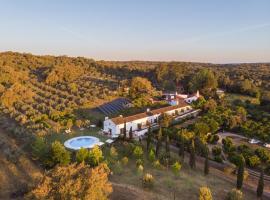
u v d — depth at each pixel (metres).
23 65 191.12
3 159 47.19
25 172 44.88
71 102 106.00
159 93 135.62
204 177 53.41
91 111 102.25
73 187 26.38
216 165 60.59
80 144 65.88
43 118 86.19
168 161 57.38
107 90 131.00
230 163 61.75
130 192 41.91
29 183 38.78
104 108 106.69
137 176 51.44
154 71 186.38
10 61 191.88
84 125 85.00
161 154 60.22
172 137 72.94
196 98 121.38
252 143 76.88
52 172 29.52
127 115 96.88
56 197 26.20
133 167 55.78
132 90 129.25
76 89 131.50
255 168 60.78
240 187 48.91
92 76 176.75
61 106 100.00
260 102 122.31
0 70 140.38
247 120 95.12
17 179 41.56
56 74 155.00
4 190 36.94
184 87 156.75
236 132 87.25
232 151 66.69
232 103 122.50
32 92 116.88
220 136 83.25
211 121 83.19
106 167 49.06
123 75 192.38
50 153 50.38
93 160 52.44
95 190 27.16
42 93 122.19
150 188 45.75
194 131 76.25
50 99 113.00
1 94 108.81
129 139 71.25
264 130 82.25
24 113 91.69
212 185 50.06
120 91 131.25
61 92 126.12
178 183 49.47
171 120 89.88
